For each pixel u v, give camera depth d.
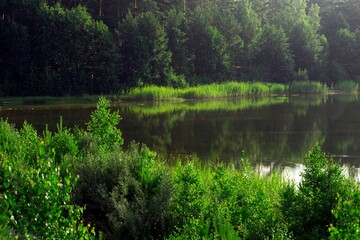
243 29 71.75
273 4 94.44
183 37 62.75
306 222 7.88
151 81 54.59
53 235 4.88
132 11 63.19
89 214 8.35
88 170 8.97
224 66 63.72
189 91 52.53
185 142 22.64
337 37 77.94
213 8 73.62
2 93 45.69
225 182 8.95
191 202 8.37
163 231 8.08
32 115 33.38
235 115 34.72
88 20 50.62
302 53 72.62
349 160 18.41
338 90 68.50
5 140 11.04
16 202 5.20
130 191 8.69
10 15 50.62
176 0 70.19
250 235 7.49
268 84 63.28
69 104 42.81
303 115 34.81
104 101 13.58
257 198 8.32
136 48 53.66
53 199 4.98
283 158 18.86
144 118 32.59
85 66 51.22
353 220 4.80
